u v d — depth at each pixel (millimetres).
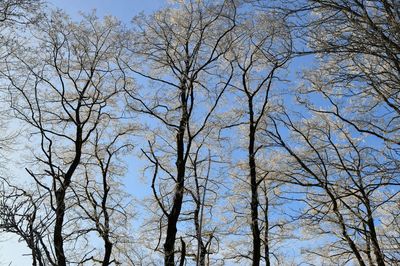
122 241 16156
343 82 8328
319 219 11430
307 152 16188
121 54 18672
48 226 5148
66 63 18250
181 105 17750
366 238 13664
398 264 10242
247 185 18359
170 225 15344
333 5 7547
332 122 16359
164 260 14469
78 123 17375
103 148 19125
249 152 17469
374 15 7504
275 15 8031
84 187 16953
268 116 16859
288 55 7957
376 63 7988
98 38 18469
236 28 18109
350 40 7434
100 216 16516
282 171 15430
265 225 17141
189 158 18250
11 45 15078
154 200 17922
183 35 18344
